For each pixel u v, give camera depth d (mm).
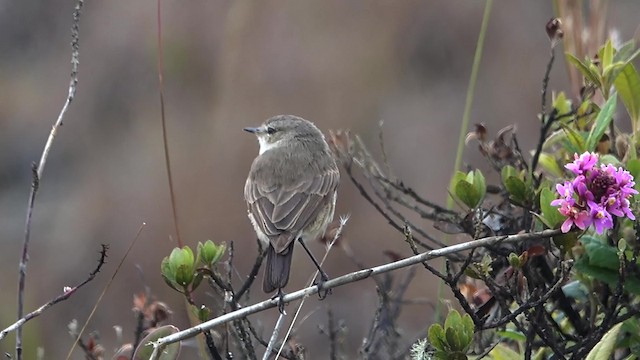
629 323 6289
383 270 6387
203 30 18641
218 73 17938
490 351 6473
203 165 16312
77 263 16906
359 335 12414
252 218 8383
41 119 20000
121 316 15008
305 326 12555
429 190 16438
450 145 17125
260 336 7895
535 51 18219
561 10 8227
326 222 8398
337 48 17719
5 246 17625
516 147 7473
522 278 6098
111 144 18797
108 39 20047
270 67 17516
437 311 7656
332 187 8508
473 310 6355
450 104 17750
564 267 5816
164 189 16375
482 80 18172
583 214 5742
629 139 7027
